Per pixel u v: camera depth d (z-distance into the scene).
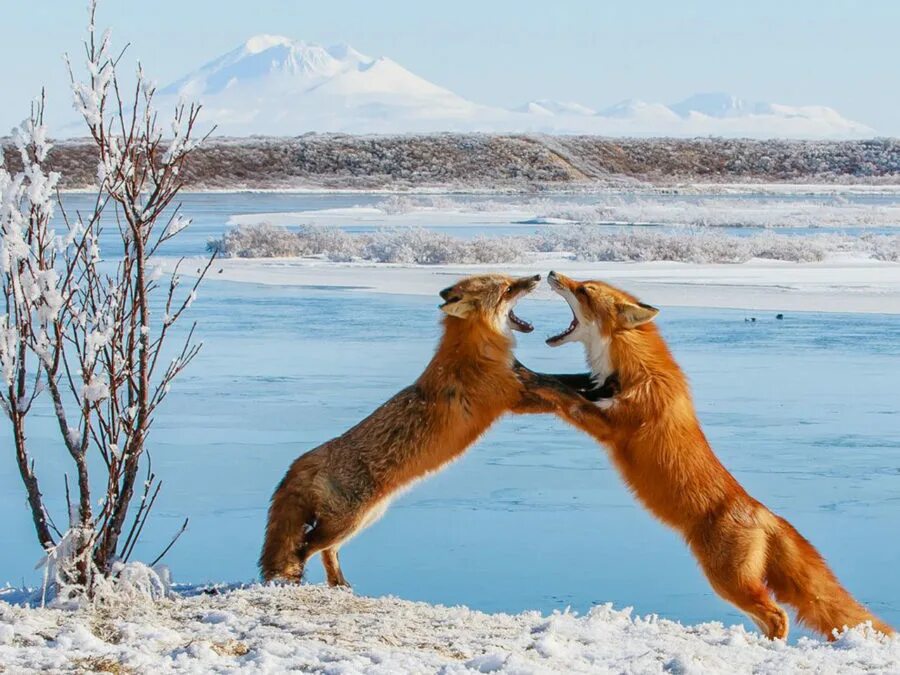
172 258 38.25
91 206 62.19
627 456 8.57
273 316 25.09
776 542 8.05
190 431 14.78
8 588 8.55
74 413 16.02
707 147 154.25
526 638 6.82
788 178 145.50
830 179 143.00
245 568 9.80
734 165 149.25
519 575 9.77
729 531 8.04
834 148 155.50
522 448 14.70
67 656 5.96
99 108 7.84
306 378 18.23
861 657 6.71
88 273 7.99
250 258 39.47
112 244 39.59
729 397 16.86
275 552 8.30
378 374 18.58
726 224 60.69
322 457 8.45
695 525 8.20
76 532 7.70
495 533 11.02
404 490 8.59
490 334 8.76
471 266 36.69
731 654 6.71
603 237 42.84
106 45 7.86
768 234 48.75
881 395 17.06
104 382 7.93
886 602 9.03
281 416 15.62
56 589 7.79
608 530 11.18
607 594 9.39
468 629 6.98
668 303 27.08
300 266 36.56
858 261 38.19
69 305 8.01
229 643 6.43
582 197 106.38
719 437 14.57
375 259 38.62
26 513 11.50
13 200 7.70
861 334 22.69
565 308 26.05
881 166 150.25
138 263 8.03
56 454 13.85
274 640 6.50
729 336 22.30
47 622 6.77
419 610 7.45
